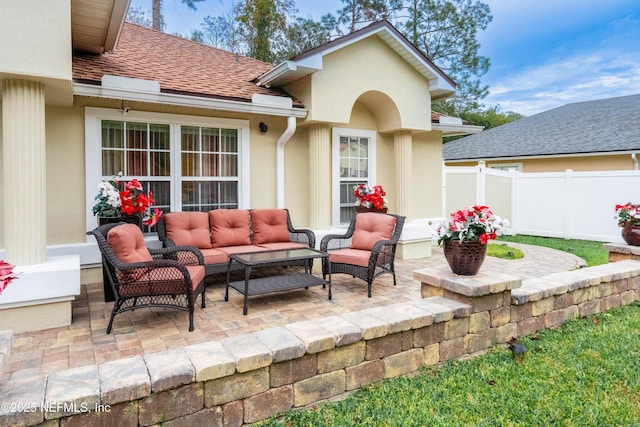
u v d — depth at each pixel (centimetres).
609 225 1107
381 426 264
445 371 338
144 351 382
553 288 431
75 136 601
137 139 647
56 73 443
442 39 2002
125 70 660
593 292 486
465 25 2002
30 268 442
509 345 388
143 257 468
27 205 448
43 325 439
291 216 788
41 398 202
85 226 611
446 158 1772
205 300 544
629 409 288
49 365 352
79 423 208
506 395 304
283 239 704
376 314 335
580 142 1412
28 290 428
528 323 415
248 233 677
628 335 420
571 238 1178
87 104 603
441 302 371
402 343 326
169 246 572
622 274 516
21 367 347
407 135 865
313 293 588
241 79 808
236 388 252
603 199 1117
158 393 228
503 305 391
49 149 584
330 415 272
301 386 278
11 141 441
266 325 453
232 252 607
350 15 2028
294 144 786
